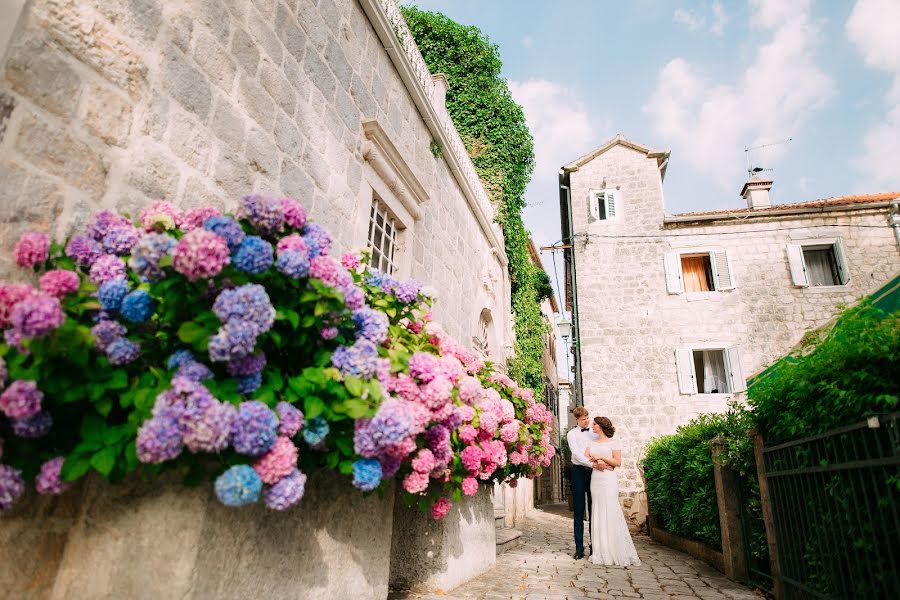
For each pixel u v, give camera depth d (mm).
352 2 5168
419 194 6480
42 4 2197
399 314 3236
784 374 3676
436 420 2680
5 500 1637
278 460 1906
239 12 3490
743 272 12977
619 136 14797
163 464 1849
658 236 13703
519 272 12719
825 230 12898
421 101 6660
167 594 1829
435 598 3949
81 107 2346
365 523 3129
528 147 11844
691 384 12312
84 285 1955
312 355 2365
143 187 2645
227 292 1847
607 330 13172
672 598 4109
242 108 3445
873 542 2604
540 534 9109
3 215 1988
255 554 2172
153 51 2770
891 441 2480
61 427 1925
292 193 3936
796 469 3494
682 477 6973
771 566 4109
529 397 5430
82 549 2049
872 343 2701
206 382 1866
